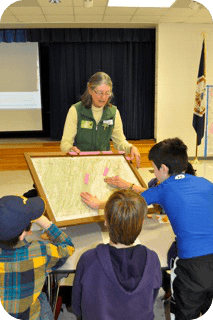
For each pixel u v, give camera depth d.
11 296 1.04
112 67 6.54
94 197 1.60
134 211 1.00
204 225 1.28
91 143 2.19
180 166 1.37
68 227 1.64
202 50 5.54
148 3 4.62
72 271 1.25
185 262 1.25
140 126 6.83
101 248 1.02
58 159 1.71
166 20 5.60
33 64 6.73
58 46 6.43
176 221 1.30
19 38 6.15
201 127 5.70
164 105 6.12
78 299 1.09
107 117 2.14
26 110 6.98
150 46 6.45
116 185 1.70
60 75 6.56
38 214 1.14
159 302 1.88
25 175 5.07
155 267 1.03
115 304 0.97
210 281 1.23
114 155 1.84
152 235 1.53
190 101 6.12
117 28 6.20
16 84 6.81
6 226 1.02
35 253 1.07
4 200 1.09
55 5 4.68
